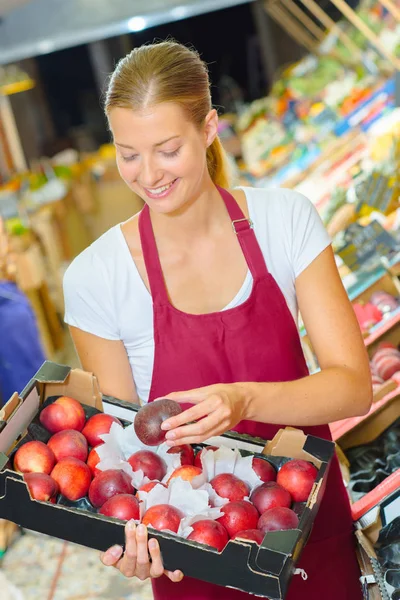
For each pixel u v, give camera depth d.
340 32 5.87
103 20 4.68
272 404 1.60
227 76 10.48
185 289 1.83
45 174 8.16
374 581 1.69
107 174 8.84
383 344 2.77
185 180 1.60
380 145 3.81
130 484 1.57
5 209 6.56
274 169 5.74
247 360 1.82
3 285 3.97
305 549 1.82
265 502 1.53
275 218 1.81
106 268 1.82
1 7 4.62
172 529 1.45
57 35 4.64
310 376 1.69
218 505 1.55
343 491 1.88
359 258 3.10
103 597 3.22
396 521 1.83
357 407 1.71
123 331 1.85
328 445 1.62
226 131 7.68
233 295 1.82
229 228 1.82
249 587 1.37
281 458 1.65
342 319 1.79
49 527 1.47
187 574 1.41
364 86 5.82
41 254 6.53
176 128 1.54
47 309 6.44
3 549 3.64
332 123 5.75
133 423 1.66
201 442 1.66
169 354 1.83
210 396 1.52
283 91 7.17
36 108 10.90
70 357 6.54
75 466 1.57
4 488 1.47
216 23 10.41
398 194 3.35
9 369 3.91
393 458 2.20
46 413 1.67
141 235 1.81
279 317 1.82
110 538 1.43
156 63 1.54
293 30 7.52
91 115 11.18
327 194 4.05
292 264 1.82
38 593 3.32
